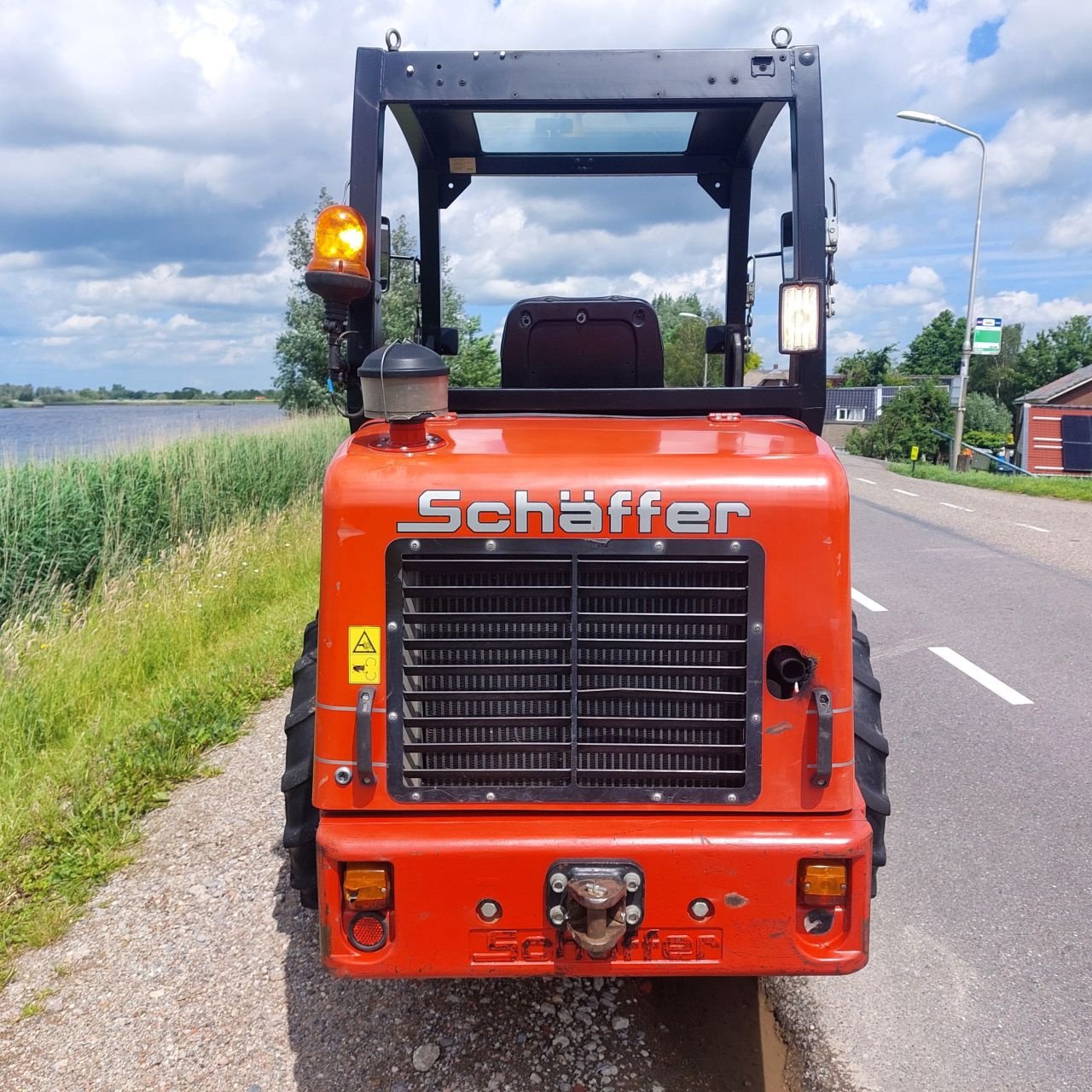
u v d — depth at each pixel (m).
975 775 4.62
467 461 2.34
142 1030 2.89
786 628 2.31
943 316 89.88
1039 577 9.41
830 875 2.29
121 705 5.59
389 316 3.52
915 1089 2.61
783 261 3.09
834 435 53.28
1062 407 35.88
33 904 3.56
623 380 3.23
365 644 2.33
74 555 7.88
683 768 2.38
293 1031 2.87
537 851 2.28
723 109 3.08
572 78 2.92
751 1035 2.84
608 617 2.34
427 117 3.20
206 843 4.02
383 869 2.30
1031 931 3.35
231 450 11.17
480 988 3.07
